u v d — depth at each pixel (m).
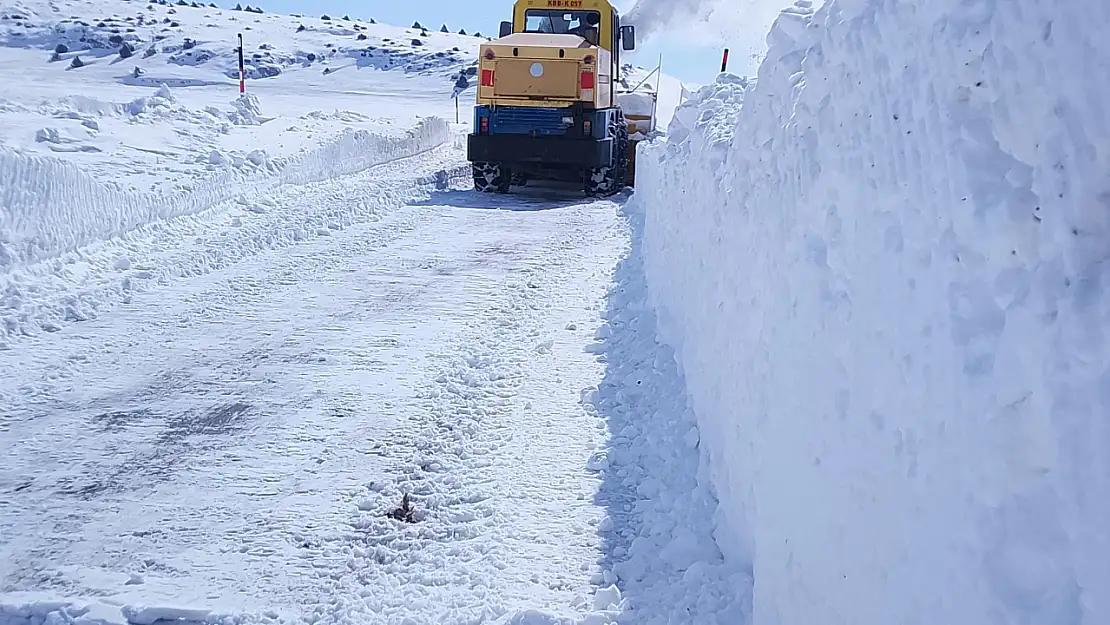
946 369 1.82
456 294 7.74
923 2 2.16
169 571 3.54
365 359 6.02
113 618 3.22
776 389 3.02
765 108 3.86
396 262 8.91
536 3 14.77
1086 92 1.51
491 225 11.12
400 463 4.50
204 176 10.70
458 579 3.51
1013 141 1.73
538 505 4.09
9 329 6.27
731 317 4.04
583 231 10.84
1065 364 1.47
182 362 5.89
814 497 2.50
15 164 7.46
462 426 4.95
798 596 2.57
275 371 5.76
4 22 56.44
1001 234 1.70
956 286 1.84
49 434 4.73
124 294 7.33
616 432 4.89
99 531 3.81
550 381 5.66
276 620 3.25
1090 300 1.45
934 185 1.98
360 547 3.73
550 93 13.21
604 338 6.56
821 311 2.62
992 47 1.81
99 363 5.82
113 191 8.69
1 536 3.74
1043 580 1.48
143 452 4.57
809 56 3.12
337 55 55.69
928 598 1.80
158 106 14.88
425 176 14.99
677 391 5.24
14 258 7.16
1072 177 1.55
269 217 10.55
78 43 54.94
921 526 1.86
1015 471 1.57
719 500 3.77
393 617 3.26
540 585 3.46
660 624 3.15
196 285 7.78
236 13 69.38
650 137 13.30
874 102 2.43
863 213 2.41
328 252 9.24
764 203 3.58
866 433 2.20
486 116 13.39
